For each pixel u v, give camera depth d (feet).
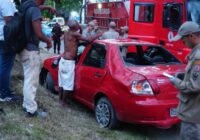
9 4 18.60
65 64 23.30
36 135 16.67
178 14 32.45
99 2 64.69
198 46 12.12
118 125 20.61
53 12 23.84
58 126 18.97
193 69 11.94
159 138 20.39
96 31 41.57
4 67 19.90
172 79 12.60
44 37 18.06
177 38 12.55
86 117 22.70
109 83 20.62
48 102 23.32
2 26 19.01
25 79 18.66
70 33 23.21
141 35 36.73
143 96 18.83
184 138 12.63
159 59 22.90
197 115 12.31
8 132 16.34
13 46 17.83
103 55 22.08
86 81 22.66
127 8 55.01
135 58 22.67
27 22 17.70
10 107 19.62
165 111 18.88
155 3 34.86
